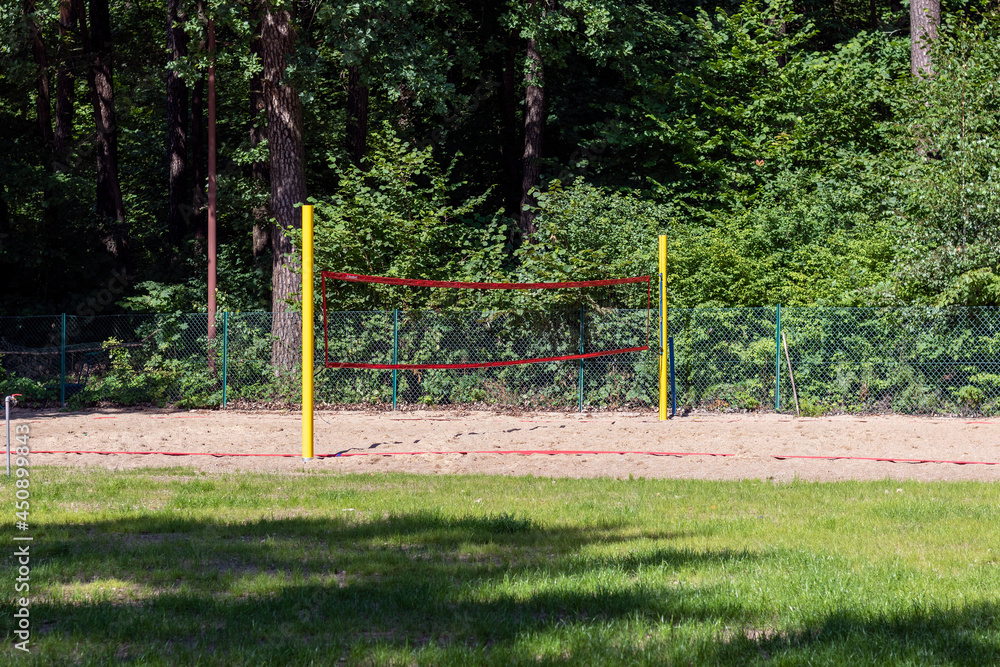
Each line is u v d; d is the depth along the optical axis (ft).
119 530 25.20
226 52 69.51
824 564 21.07
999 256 54.44
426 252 64.23
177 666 14.28
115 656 14.69
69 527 25.64
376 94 92.68
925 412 56.54
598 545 23.43
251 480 35.06
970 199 55.83
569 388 60.85
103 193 91.81
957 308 55.21
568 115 87.04
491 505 29.37
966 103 61.57
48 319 81.51
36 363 73.67
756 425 51.96
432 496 31.30
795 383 58.54
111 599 18.37
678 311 59.52
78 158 90.02
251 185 79.20
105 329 81.76
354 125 81.10
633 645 15.44
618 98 87.92
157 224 110.11
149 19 101.24
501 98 90.43
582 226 63.93
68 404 64.75
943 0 86.38
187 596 18.19
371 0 63.77
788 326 58.39
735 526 25.93
